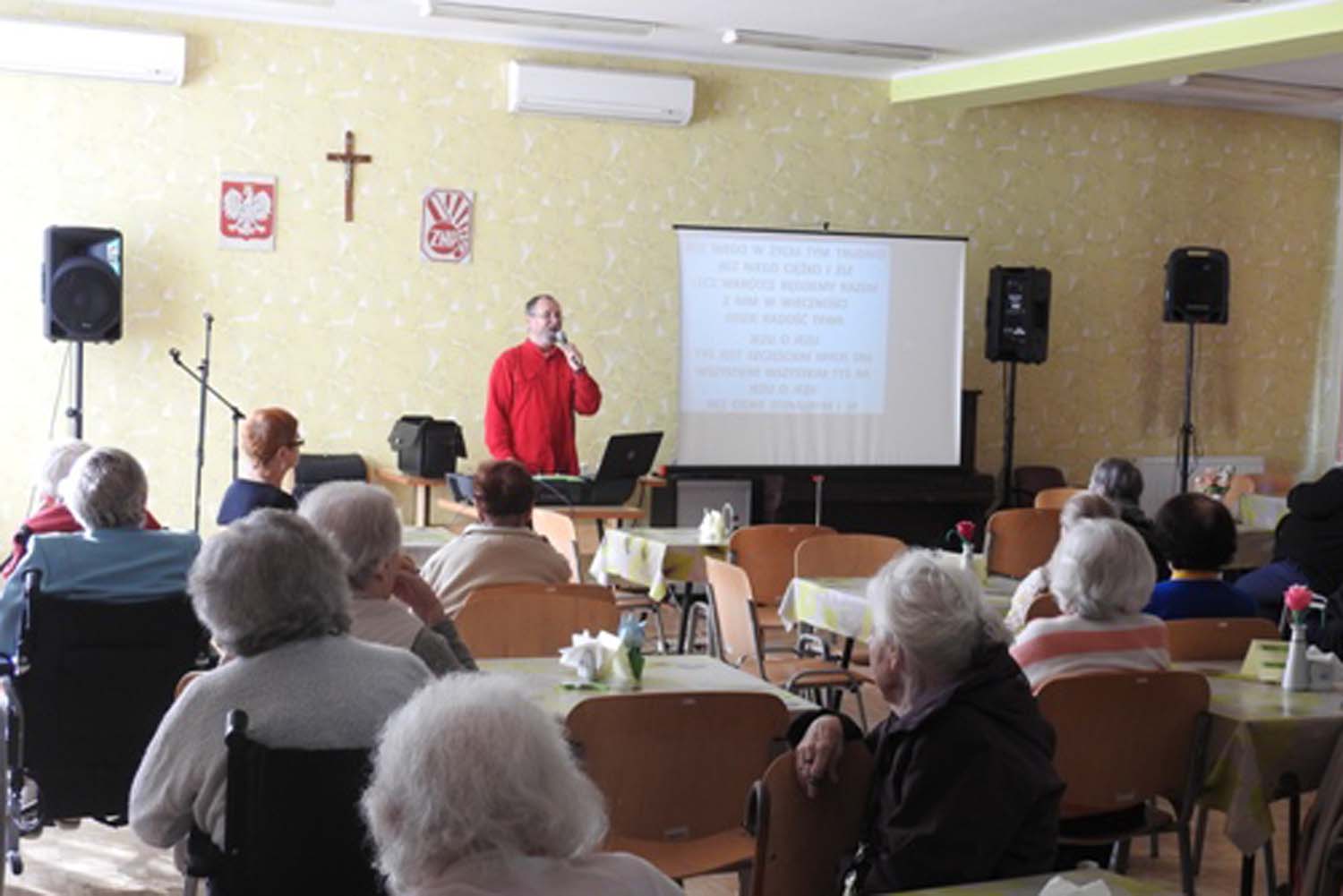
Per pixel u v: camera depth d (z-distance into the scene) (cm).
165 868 437
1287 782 354
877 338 965
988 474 984
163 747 245
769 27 845
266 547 245
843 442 961
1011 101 959
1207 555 428
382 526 305
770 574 604
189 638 380
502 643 404
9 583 379
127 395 841
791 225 970
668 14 823
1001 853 250
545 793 154
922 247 970
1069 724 342
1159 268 1073
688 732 305
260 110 855
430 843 152
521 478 447
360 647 251
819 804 258
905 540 971
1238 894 441
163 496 852
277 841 237
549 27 855
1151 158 1062
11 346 818
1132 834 355
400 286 889
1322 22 733
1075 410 1062
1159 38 812
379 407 891
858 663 557
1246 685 388
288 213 864
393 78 878
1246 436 1118
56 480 473
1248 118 1090
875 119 985
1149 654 359
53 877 425
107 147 828
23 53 795
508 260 910
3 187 812
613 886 158
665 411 951
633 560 635
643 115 911
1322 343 1127
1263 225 1102
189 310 849
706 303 933
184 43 820
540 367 791
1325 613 491
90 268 786
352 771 238
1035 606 440
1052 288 1043
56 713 375
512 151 905
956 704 256
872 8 786
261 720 240
